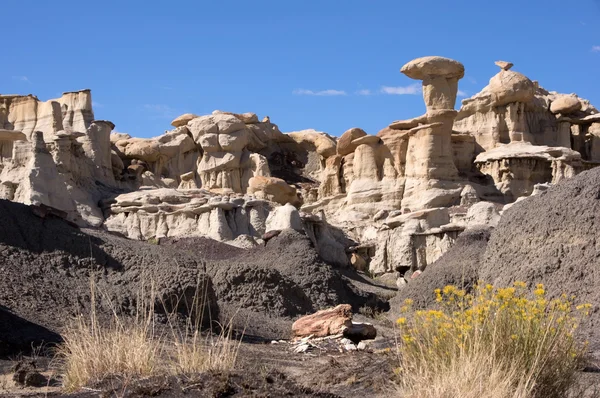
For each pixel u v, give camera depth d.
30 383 15.86
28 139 67.81
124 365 14.02
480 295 14.55
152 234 58.78
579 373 14.31
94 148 67.50
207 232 57.34
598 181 25.92
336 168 76.81
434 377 13.27
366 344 22.59
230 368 13.41
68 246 28.08
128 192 66.06
